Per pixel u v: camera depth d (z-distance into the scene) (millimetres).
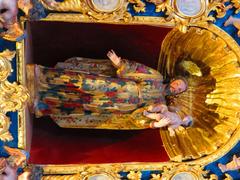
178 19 5051
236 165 5484
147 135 5949
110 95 5449
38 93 5242
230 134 5582
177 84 5738
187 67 5883
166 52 5754
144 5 4918
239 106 5574
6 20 4461
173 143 5812
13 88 4707
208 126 5832
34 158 5129
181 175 5426
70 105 5418
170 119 5590
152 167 5359
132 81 5551
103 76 5461
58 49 5539
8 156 4754
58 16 4727
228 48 5414
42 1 4645
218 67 5668
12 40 4605
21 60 4691
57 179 5035
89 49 5625
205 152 5562
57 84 5242
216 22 5250
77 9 4738
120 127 5840
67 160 5246
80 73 5340
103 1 4801
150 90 5625
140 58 5805
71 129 5812
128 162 5348
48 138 5594
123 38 5512
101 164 5227
